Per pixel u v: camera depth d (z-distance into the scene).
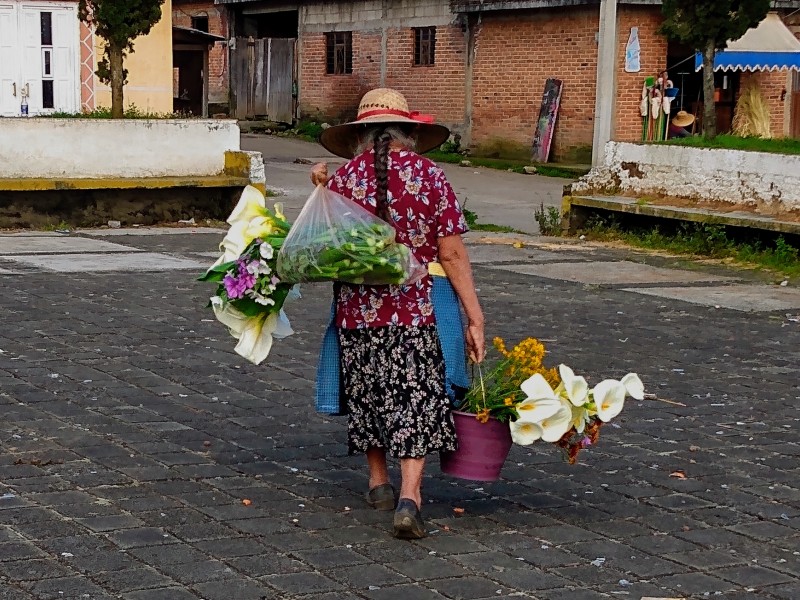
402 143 5.07
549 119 26.80
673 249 14.84
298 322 9.62
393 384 5.02
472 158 28.64
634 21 25.27
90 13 17.25
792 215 13.92
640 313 10.61
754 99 26.81
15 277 11.31
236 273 5.05
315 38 33.28
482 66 28.56
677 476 6.01
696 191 15.22
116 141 16.28
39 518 5.09
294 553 4.81
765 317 10.57
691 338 9.55
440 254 5.06
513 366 5.23
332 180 5.09
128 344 8.60
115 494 5.45
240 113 36.00
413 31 30.42
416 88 30.39
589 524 5.28
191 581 4.48
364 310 5.04
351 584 4.51
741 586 4.63
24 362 7.93
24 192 15.70
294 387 7.60
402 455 4.98
